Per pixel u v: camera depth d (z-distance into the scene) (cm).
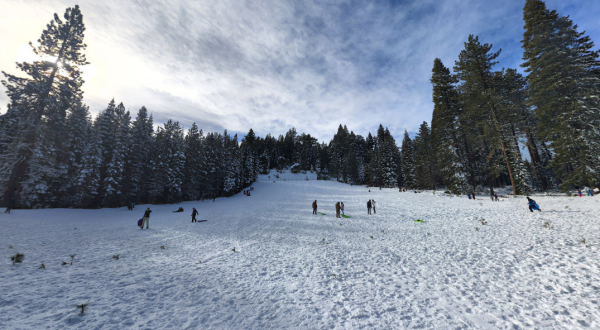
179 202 4016
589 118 1992
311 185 6438
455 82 3331
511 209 1698
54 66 2447
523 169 2791
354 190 5094
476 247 896
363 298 529
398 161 6397
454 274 653
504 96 2852
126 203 3344
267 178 8800
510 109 2711
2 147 2170
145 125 4162
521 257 734
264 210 2655
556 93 2234
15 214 1792
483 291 536
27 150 2242
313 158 11344
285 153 12188
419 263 767
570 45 2288
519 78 3191
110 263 741
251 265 778
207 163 4875
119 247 973
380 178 6156
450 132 3103
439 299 512
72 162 2719
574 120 2033
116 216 2275
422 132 4669
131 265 731
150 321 409
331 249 995
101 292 516
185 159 4225
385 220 1748
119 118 3694
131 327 386
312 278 659
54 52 2495
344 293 557
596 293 476
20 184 2222
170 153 4006
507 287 546
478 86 2864
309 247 1038
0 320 376
